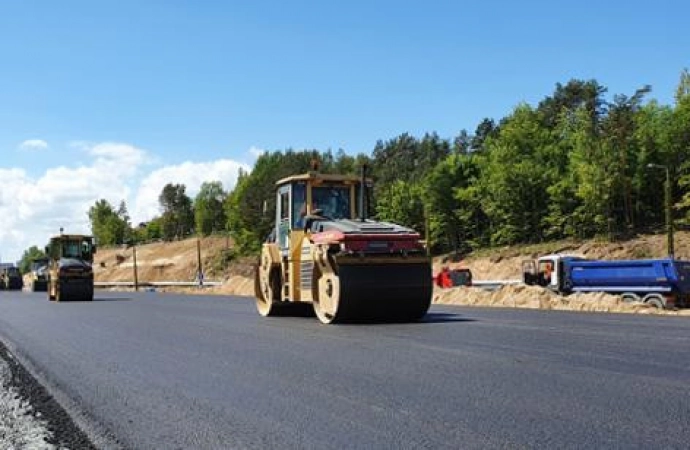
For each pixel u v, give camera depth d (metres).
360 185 17.02
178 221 141.00
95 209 152.50
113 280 115.62
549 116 92.50
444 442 5.15
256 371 8.64
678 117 61.69
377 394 6.94
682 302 25.80
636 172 62.50
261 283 18.78
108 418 6.49
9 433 6.07
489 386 7.14
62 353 11.33
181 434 5.78
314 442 5.32
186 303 28.56
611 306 22.88
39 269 64.31
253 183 95.75
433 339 11.41
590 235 64.94
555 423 5.58
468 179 78.94
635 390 6.73
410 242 14.88
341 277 14.34
